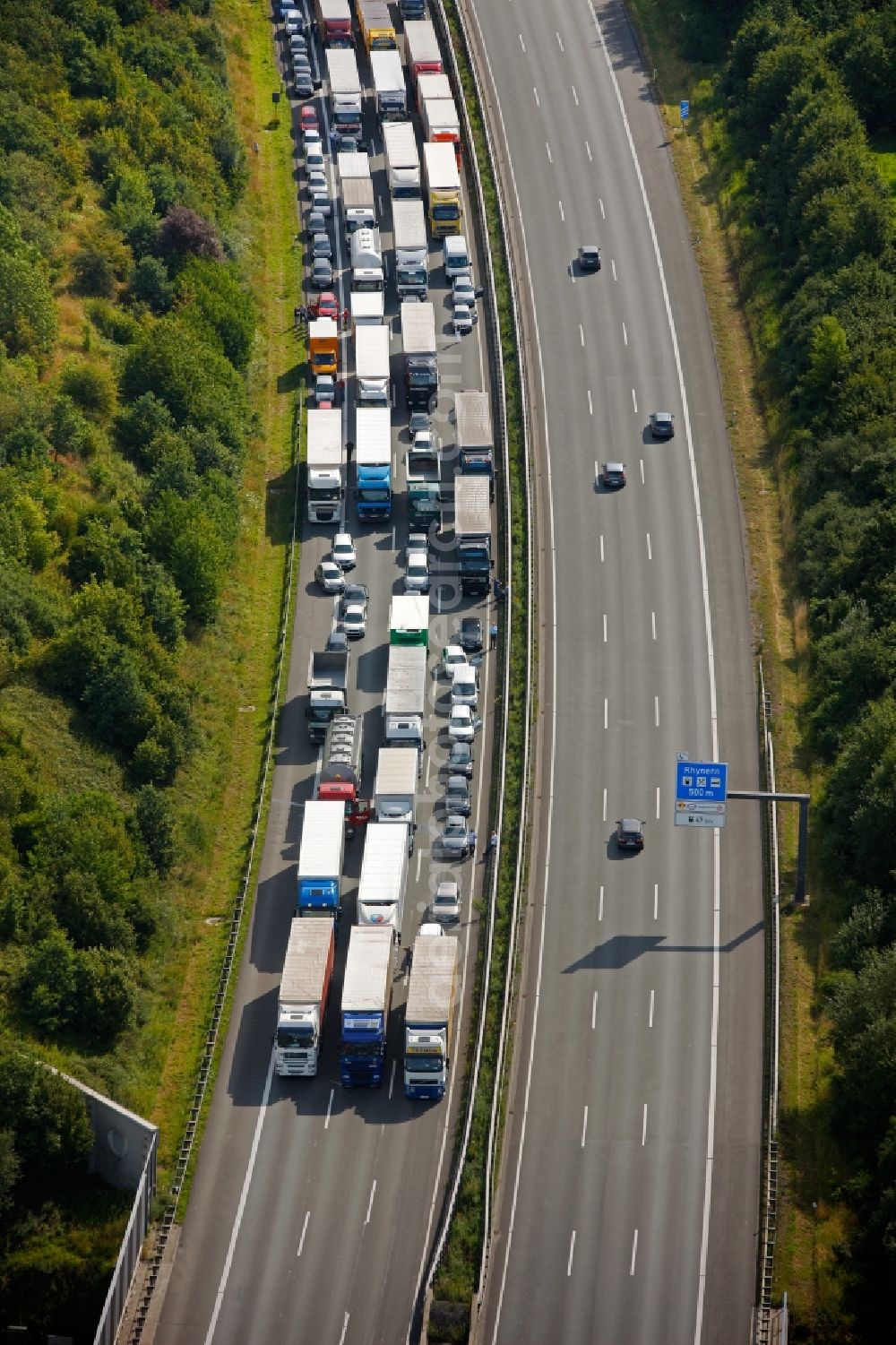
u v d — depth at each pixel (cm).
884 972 19838
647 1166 19612
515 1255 18812
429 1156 19675
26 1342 18475
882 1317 17975
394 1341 17988
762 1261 18625
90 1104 19525
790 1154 19612
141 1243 18712
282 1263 18712
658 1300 18438
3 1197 18812
